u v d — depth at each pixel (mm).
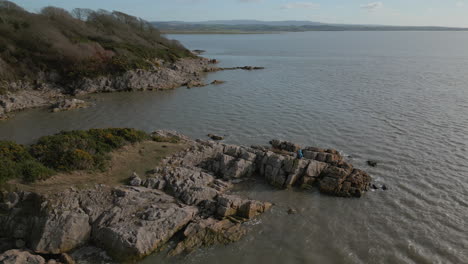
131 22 141125
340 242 26781
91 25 116812
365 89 80875
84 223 25672
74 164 31469
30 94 67812
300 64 134000
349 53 184500
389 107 63250
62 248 24562
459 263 24375
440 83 87000
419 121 54406
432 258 24922
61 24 99938
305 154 39062
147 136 42719
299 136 49031
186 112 62312
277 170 35625
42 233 24234
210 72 111125
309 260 24812
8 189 26422
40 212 25188
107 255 24672
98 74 78812
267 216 29984
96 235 25688
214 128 53188
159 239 25547
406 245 26344
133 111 63000
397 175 37125
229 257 24938
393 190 34219
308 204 32062
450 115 57188
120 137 38969
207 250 25562
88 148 34969
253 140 47844
